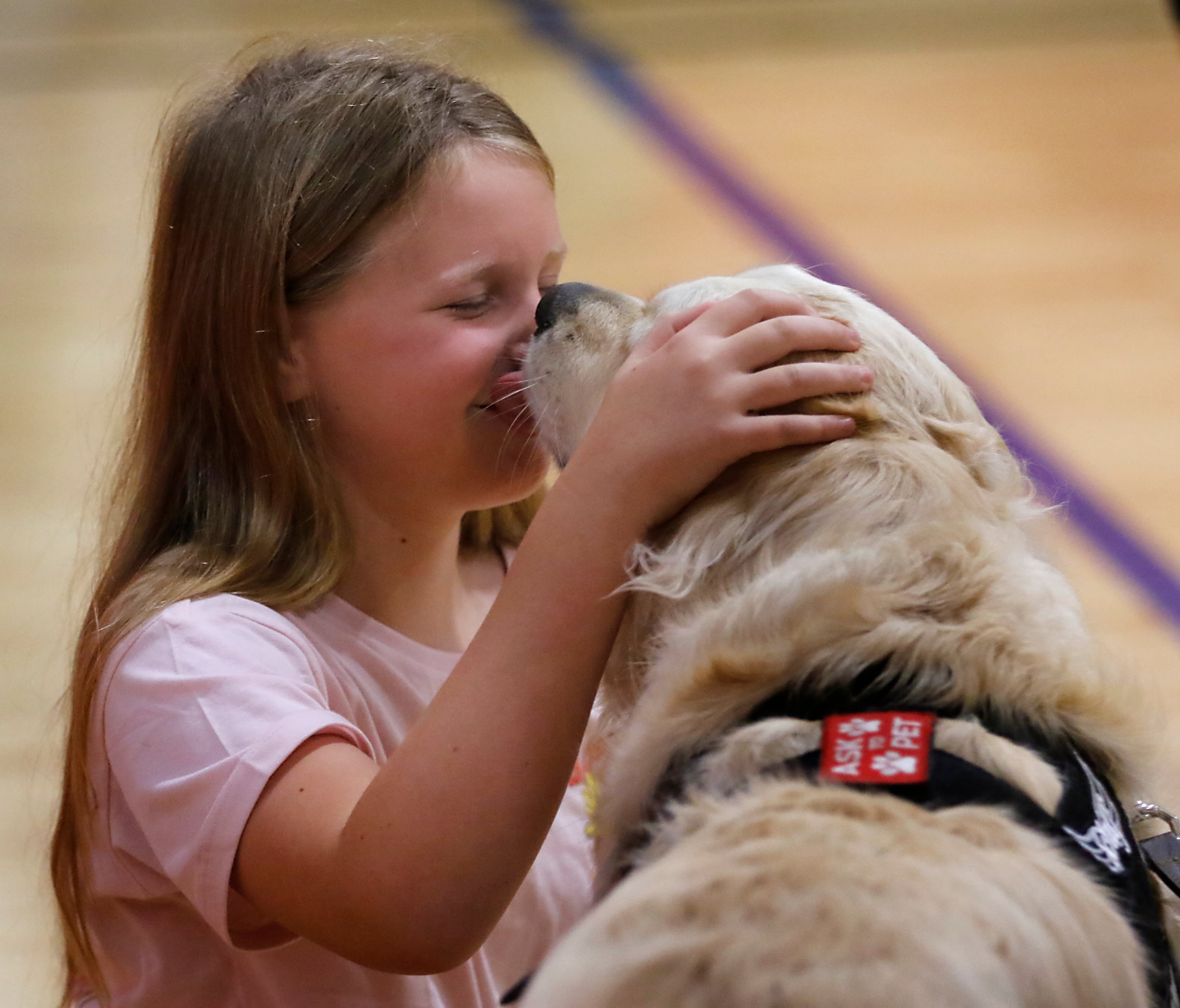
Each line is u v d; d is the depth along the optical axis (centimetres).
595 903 155
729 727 146
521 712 152
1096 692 148
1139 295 559
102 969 193
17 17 888
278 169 195
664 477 155
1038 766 135
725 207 639
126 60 832
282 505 197
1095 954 119
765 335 159
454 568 226
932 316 552
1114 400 496
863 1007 104
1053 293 563
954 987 107
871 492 153
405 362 193
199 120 212
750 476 159
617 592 156
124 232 646
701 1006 107
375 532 207
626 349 184
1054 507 180
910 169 668
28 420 510
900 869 115
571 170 675
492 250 197
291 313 197
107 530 222
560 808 219
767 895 113
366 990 186
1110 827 134
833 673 143
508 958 204
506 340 199
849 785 130
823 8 855
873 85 762
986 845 121
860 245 605
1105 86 740
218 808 159
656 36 833
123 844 181
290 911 156
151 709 170
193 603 182
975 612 147
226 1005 184
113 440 294
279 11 880
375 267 192
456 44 367
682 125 728
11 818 346
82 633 204
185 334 204
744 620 148
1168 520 439
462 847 149
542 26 834
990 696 142
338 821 154
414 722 203
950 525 152
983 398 500
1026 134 695
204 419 204
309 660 184
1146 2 830
